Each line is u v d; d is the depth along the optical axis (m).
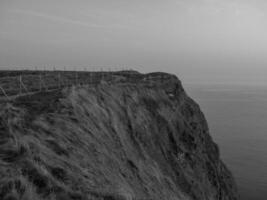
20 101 19.14
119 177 15.77
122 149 22.22
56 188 8.76
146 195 17.42
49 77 40.34
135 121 31.08
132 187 16.33
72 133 16.16
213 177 42.56
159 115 38.44
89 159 14.25
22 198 7.43
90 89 28.25
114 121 26.14
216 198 40.12
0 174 8.20
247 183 62.69
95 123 21.81
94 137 18.58
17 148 10.34
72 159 12.70
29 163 9.40
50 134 14.27
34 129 13.82
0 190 7.55
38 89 27.45
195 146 41.88
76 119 18.69
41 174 9.05
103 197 9.59
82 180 10.67
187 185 31.09
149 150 29.59
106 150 18.45
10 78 35.03
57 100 20.36
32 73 46.16
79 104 22.53
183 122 43.88
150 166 25.14
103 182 12.20
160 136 34.91
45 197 8.02
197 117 51.78
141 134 30.31
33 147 11.21
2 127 12.41
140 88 40.66
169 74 61.16
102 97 28.73
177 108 46.06
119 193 10.48
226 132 115.06
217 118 150.00
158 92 44.69
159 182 23.27
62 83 33.81
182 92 54.75
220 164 50.88
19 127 12.98
